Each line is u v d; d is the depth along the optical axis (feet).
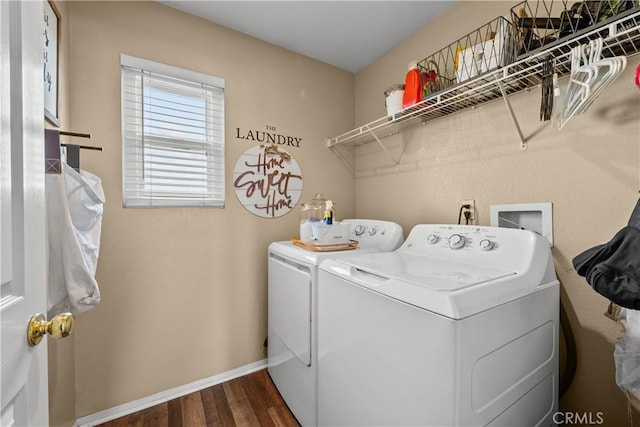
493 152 4.51
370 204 7.17
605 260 2.34
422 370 2.48
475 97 4.41
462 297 2.43
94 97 4.55
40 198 1.89
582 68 2.74
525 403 2.95
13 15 1.62
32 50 1.80
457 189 5.08
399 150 6.32
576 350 3.63
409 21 5.61
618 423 3.32
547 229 3.85
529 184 4.06
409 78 4.84
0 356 1.44
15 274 1.62
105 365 4.66
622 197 3.25
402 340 2.67
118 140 4.75
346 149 7.55
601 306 3.44
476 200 4.76
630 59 3.21
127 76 4.84
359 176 7.57
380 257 4.17
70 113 4.34
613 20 2.63
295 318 4.63
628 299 2.16
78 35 4.42
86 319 4.52
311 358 4.16
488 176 4.58
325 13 5.40
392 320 2.78
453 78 4.69
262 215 6.23
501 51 3.60
